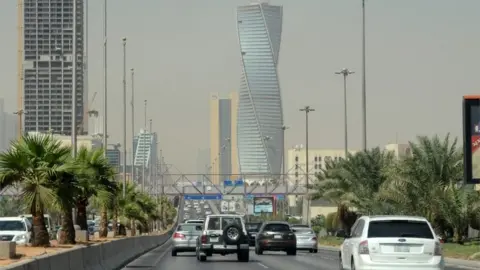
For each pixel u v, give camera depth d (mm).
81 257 29672
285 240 55750
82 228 49469
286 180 162000
